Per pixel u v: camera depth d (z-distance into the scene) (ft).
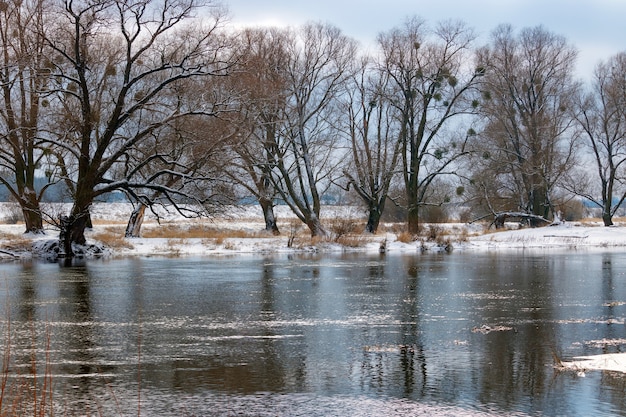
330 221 170.19
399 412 30.96
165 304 62.28
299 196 170.09
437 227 176.45
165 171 116.06
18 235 138.92
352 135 167.22
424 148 171.22
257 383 35.65
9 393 33.81
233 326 51.34
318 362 39.96
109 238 138.31
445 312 57.72
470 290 72.38
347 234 152.97
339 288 74.13
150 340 46.16
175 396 33.37
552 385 34.96
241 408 31.55
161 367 38.88
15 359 40.75
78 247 121.29
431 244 147.84
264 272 92.07
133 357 41.29
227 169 134.31
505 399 32.78
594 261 111.86
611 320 53.62
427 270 95.40
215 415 30.58
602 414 30.60
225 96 120.78
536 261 112.16
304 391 34.19
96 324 52.13
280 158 151.33
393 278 84.53
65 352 42.55
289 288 74.28
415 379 36.32
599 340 45.80
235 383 35.68
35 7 122.93
